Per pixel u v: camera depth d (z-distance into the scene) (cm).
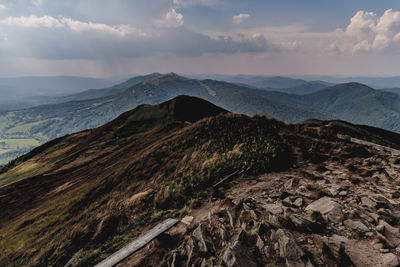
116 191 2166
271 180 1102
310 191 903
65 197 3578
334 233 587
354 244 534
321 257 491
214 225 750
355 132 6981
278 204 811
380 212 656
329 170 1168
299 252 504
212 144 1850
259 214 735
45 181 5906
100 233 1086
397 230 554
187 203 1063
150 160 2375
